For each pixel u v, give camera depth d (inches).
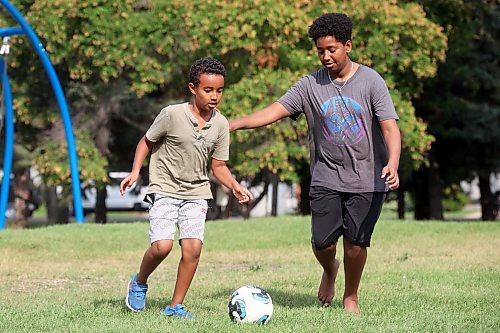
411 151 2292.1
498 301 868.0
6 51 1887.3
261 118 766.5
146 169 2711.6
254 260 1332.4
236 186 748.6
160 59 2208.4
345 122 740.7
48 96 2425.0
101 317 751.1
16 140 2613.2
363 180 742.5
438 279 1042.1
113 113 2445.9
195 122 728.3
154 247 732.0
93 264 1288.1
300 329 681.6
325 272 801.6
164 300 869.2
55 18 2094.0
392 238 1587.1
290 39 2092.8
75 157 2012.8
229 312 719.1
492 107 2849.4
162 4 2108.8
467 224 1811.0
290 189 4220.0
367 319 738.2
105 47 2103.8
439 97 2753.4
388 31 2151.8
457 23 2513.5
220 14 2054.6
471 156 2984.7
